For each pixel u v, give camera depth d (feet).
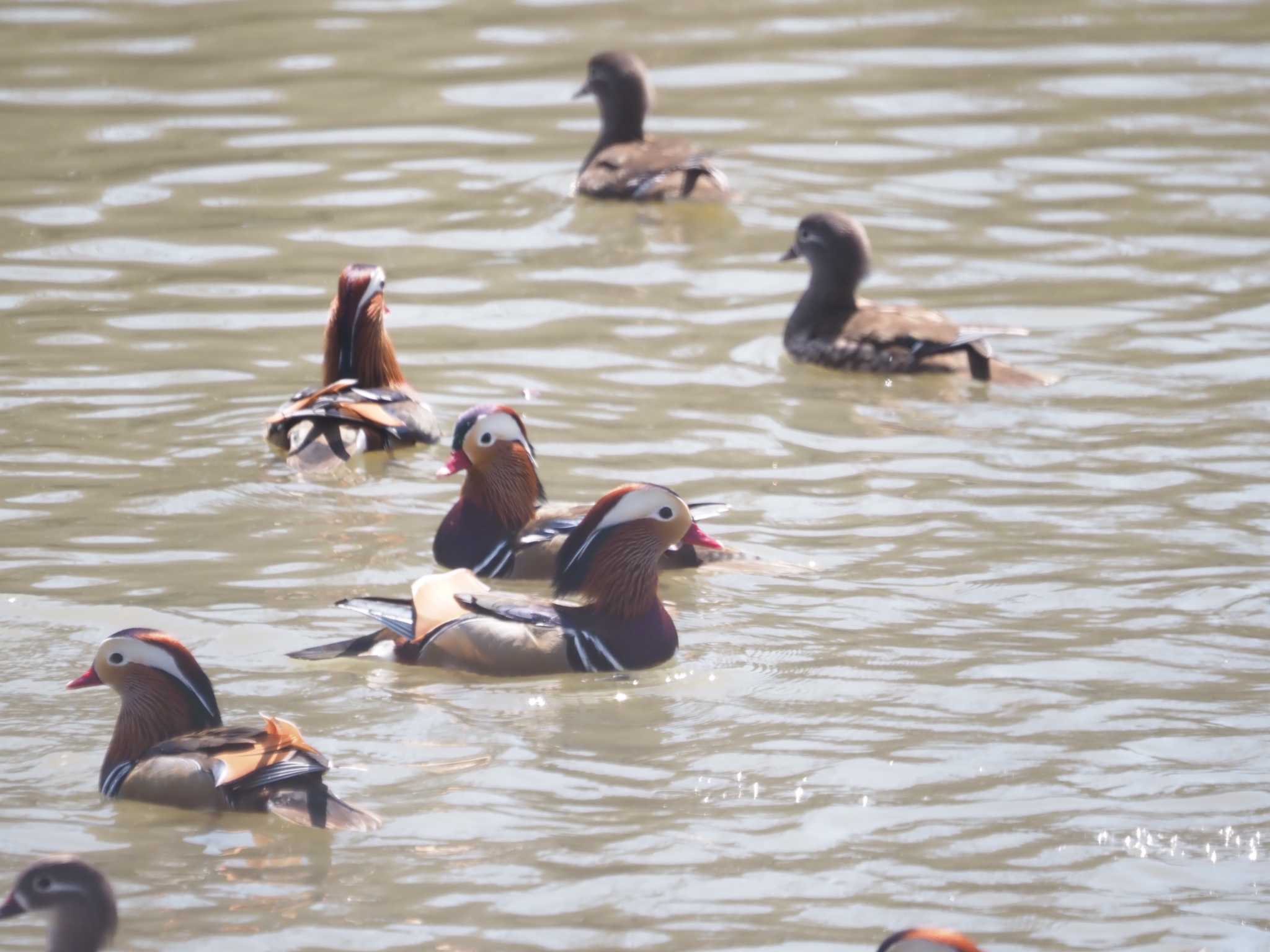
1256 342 64.90
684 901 32.27
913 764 37.47
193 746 35.58
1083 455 55.62
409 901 32.22
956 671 41.75
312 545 49.14
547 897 32.40
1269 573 46.91
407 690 41.11
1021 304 69.26
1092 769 37.11
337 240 75.72
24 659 41.75
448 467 48.29
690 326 67.97
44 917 30.55
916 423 58.90
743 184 83.76
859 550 48.85
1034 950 30.76
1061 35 105.50
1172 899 32.40
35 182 81.25
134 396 59.77
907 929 27.78
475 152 87.51
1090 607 45.14
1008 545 49.01
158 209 78.54
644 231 78.33
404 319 67.51
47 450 55.01
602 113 85.51
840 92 95.91
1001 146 87.76
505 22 108.27
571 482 53.16
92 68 97.76
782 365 64.75
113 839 34.27
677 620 44.86
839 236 65.46
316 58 100.83
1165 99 94.22
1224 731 38.68
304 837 34.47
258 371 62.28
